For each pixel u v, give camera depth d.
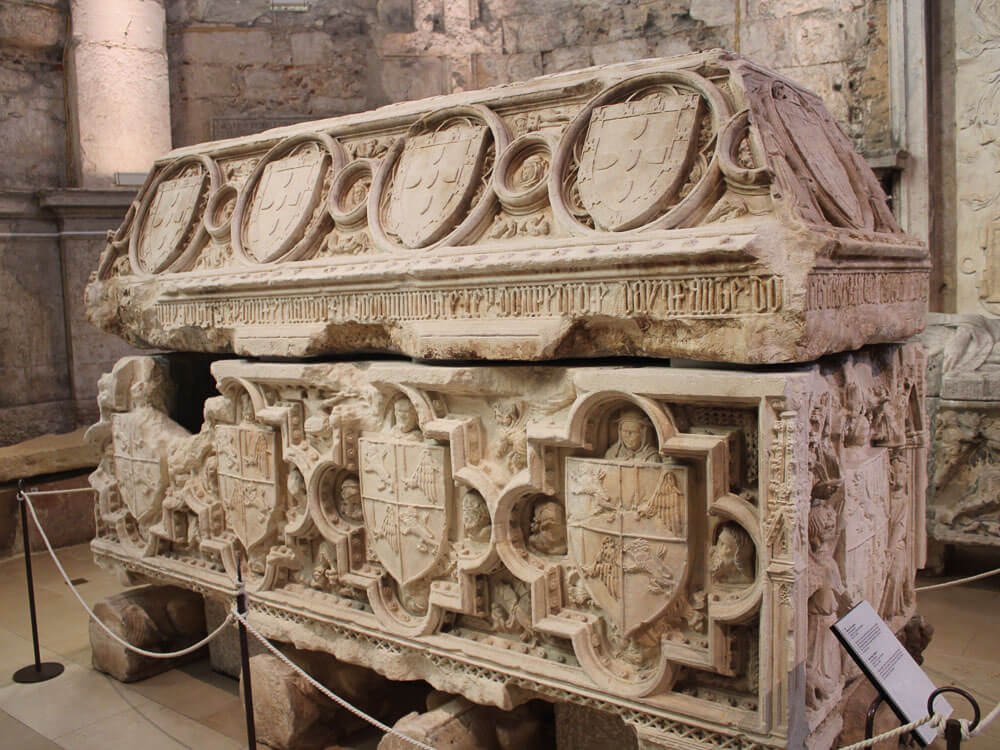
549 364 2.26
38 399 5.27
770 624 1.83
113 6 5.22
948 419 3.85
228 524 3.04
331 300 2.60
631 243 1.98
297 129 3.03
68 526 5.03
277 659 2.86
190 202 3.21
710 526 1.96
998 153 4.25
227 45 5.80
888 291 2.27
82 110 5.24
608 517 2.07
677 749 2.00
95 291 3.41
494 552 2.27
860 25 4.57
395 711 3.01
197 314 3.03
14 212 5.09
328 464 2.63
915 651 2.87
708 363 1.96
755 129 1.94
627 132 2.14
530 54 5.73
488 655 2.34
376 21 5.90
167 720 3.01
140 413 3.32
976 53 4.27
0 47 5.15
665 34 5.30
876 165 4.32
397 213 2.55
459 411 2.39
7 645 3.69
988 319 3.98
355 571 2.66
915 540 2.79
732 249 1.78
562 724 2.45
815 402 1.85
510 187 2.35
